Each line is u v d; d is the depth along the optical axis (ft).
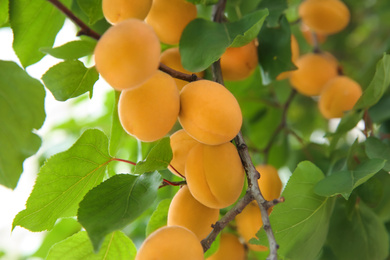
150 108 1.92
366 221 2.37
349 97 2.62
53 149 3.32
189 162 2.02
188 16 2.24
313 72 2.73
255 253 2.49
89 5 2.15
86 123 3.45
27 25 2.27
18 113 1.95
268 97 3.03
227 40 2.17
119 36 1.81
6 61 1.96
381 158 2.21
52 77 2.10
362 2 3.45
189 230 1.94
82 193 2.19
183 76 2.04
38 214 2.13
